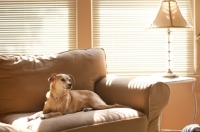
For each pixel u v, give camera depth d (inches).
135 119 102.9
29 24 150.9
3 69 116.9
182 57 153.3
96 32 152.9
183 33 153.1
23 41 151.1
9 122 105.9
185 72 152.9
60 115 105.1
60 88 108.7
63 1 150.6
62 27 151.7
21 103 115.6
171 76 133.0
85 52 130.6
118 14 152.7
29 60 121.5
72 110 114.0
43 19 151.3
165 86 111.2
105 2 152.2
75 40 151.9
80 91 120.1
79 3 148.2
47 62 123.0
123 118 101.0
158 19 132.2
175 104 151.7
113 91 120.0
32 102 116.8
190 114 151.9
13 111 115.3
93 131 94.7
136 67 153.1
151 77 134.3
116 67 153.0
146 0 152.2
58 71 122.4
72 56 126.8
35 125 92.2
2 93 115.4
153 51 153.1
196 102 145.4
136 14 152.7
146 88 108.2
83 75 125.8
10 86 115.9
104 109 110.9
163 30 140.4
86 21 148.8
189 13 152.0
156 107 109.8
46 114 102.0
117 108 109.3
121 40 153.1
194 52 152.6
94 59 129.7
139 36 152.9
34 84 117.9
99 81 129.5
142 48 153.1
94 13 152.3
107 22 152.8
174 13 132.2
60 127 90.2
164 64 152.8
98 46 153.2
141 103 108.5
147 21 152.4
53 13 151.2
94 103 116.0
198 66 151.2
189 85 151.2
